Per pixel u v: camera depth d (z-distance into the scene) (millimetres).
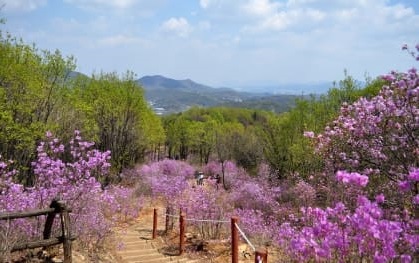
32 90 18438
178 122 58000
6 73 17406
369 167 8141
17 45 19359
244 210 14055
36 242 6316
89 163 8188
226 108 91500
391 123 7391
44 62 20453
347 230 3730
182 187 14727
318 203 13383
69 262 6551
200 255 9898
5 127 16656
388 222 3445
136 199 18016
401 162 7051
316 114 22250
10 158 16609
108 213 12500
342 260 3727
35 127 17266
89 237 8656
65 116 20812
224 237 11008
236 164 35938
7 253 5926
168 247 10805
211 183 19375
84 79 27422
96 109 26984
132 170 28688
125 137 29641
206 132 53375
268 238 10781
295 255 5434
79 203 8109
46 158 8102
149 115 34125
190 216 12586
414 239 3834
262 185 20391
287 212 14344
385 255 3336
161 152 58438
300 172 20312
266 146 25562
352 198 7383
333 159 9070
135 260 9344
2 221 6535
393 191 6883
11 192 7391
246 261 9070
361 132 7867
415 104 7160
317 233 3818
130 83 29703
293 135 23250
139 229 13508
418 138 6969
